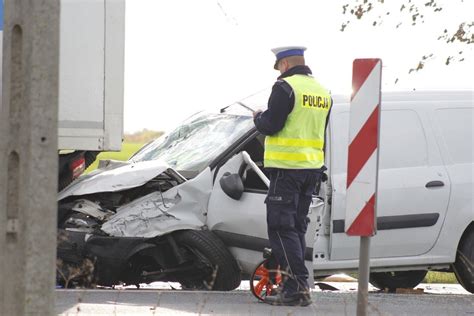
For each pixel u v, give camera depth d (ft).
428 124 63.67
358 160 39.75
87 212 57.62
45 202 30.66
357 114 39.78
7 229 31.07
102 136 58.65
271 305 53.16
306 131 52.54
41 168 30.55
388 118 63.00
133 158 64.85
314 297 58.18
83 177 59.98
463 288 70.90
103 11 58.59
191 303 52.85
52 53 30.58
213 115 64.69
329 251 60.08
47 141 30.58
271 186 52.65
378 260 61.46
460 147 63.98
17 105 30.99
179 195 57.52
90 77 58.44
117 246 56.59
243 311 50.83
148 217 57.11
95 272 57.41
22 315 30.68
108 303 51.85
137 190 58.70
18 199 31.01
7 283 31.14
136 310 49.98
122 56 58.90
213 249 57.16
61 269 57.06
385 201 61.26
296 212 52.90
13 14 30.91
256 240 56.70
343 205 60.03
